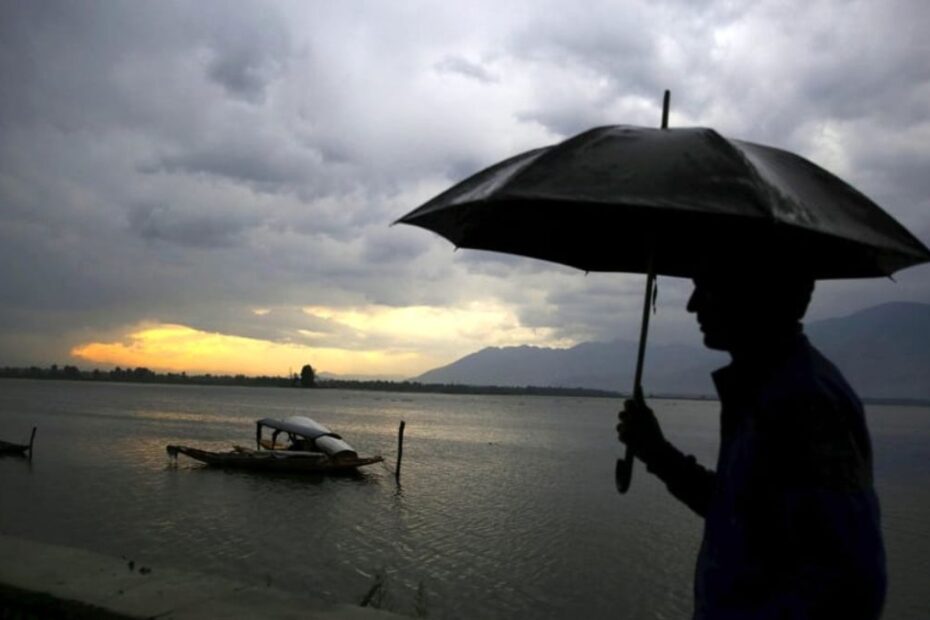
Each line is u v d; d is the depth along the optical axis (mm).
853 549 1881
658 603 20766
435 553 25938
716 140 2303
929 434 124500
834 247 2754
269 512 32938
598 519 32594
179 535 27672
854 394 2154
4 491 36125
